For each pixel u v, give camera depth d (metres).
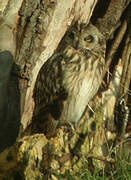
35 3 9.11
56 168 8.48
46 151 8.48
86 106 10.20
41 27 9.25
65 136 9.54
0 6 9.00
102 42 10.09
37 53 9.41
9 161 8.13
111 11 11.34
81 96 9.94
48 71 9.92
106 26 11.43
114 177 8.73
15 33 9.23
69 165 8.65
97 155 9.27
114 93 10.77
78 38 9.89
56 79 9.91
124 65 11.40
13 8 9.03
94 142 9.78
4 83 9.12
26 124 9.88
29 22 9.18
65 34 9.96
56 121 10.09
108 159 8.91
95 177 8.41
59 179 8.40
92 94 10.05
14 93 9.34
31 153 8.27
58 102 10.04
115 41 11.60
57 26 9.44
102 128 10.05
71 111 10.03
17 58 9.32
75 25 9.93
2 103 9.19
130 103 12.08
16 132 9.57
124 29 11.62
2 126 9.34
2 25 9.03
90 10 9.99
